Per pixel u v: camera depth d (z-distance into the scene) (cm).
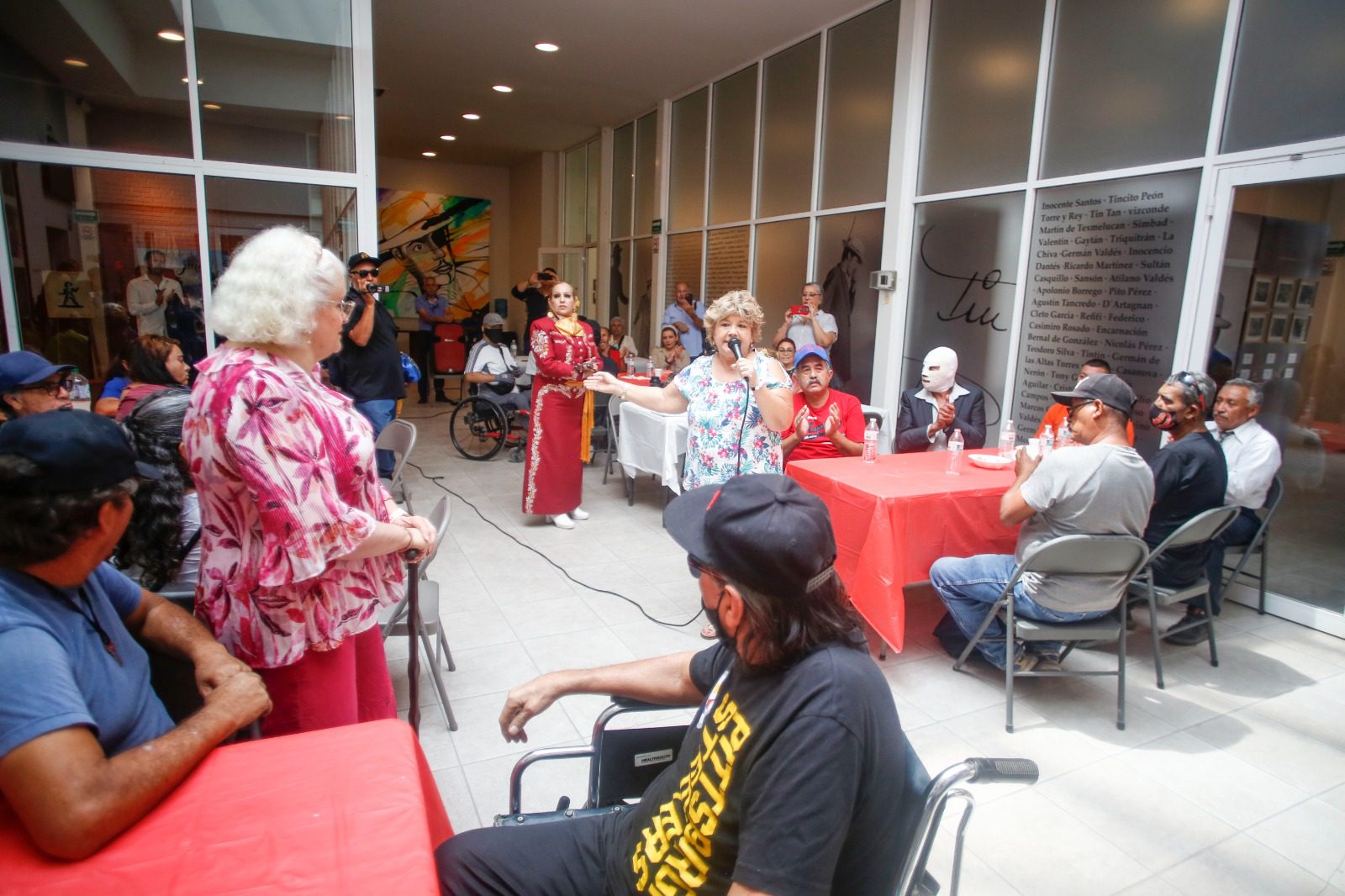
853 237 604
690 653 134
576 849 121
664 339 671
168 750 95
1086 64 425
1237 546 330
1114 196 412
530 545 420
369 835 89
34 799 82
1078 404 247
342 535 133
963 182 508
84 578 100
